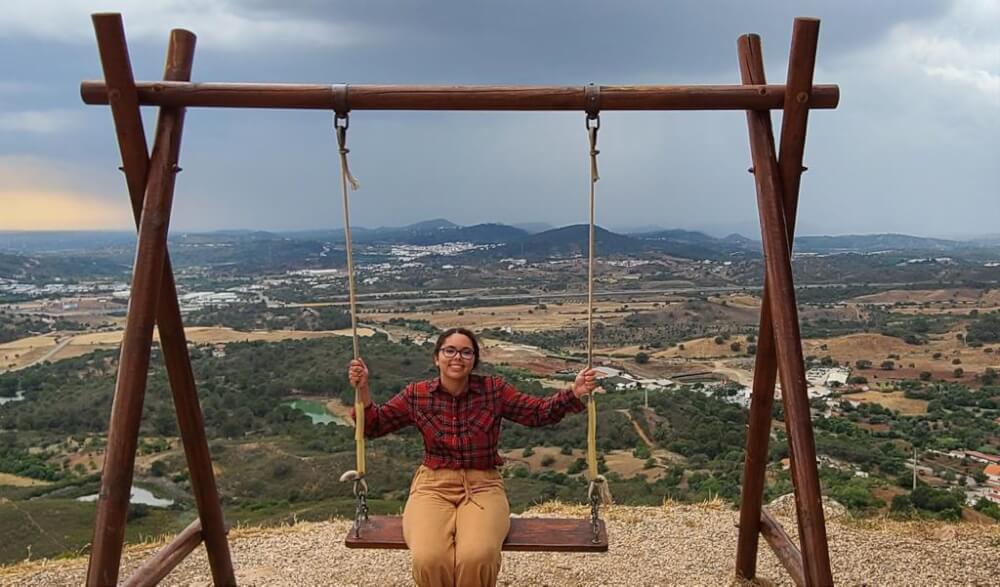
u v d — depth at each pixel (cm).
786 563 420
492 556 362
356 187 395
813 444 339
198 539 450
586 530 401
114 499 315
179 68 382
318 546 584
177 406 420
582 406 407
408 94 376
